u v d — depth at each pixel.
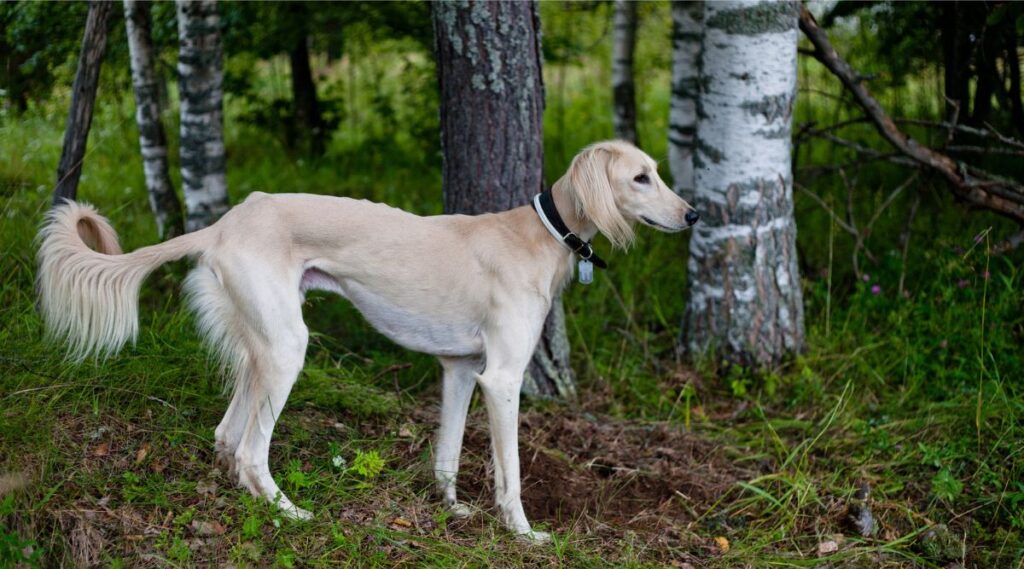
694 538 3.57
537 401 4.50
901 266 5.43
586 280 3.49
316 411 3.97
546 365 4.57
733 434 4.37
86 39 4.22
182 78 5.61
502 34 4.14
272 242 3.11
